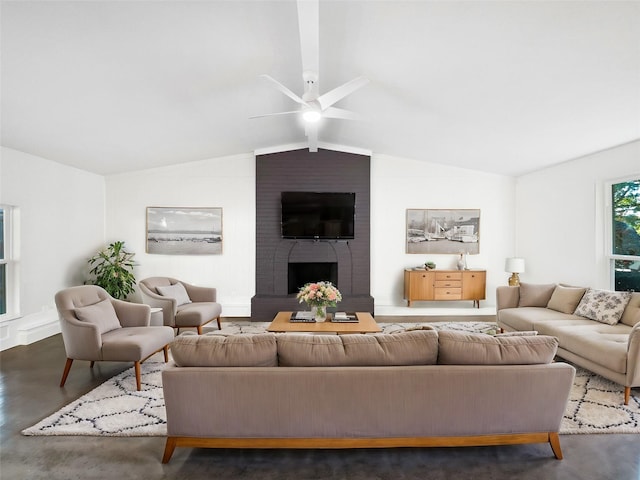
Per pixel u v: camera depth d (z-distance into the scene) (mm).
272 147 5652
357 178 5762
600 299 3641
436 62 2756
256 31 2389
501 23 2186
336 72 3086
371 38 2502
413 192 6055
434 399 1913
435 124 4172
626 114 3221
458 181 6055
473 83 3023
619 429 2289
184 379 1886
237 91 3373
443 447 2135
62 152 4391
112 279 5133
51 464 1934
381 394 1899
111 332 3232
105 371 3287
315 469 1920
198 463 1962
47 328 4391
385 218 6059
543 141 4191
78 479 1816
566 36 2225
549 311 4078
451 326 4977
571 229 4828
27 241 4277
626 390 2637
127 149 4684
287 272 5715
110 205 5762
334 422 1914
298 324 3688
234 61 2791
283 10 2164
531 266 5676
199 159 5762
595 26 2098
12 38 2178
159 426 2314
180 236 5809
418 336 2010
